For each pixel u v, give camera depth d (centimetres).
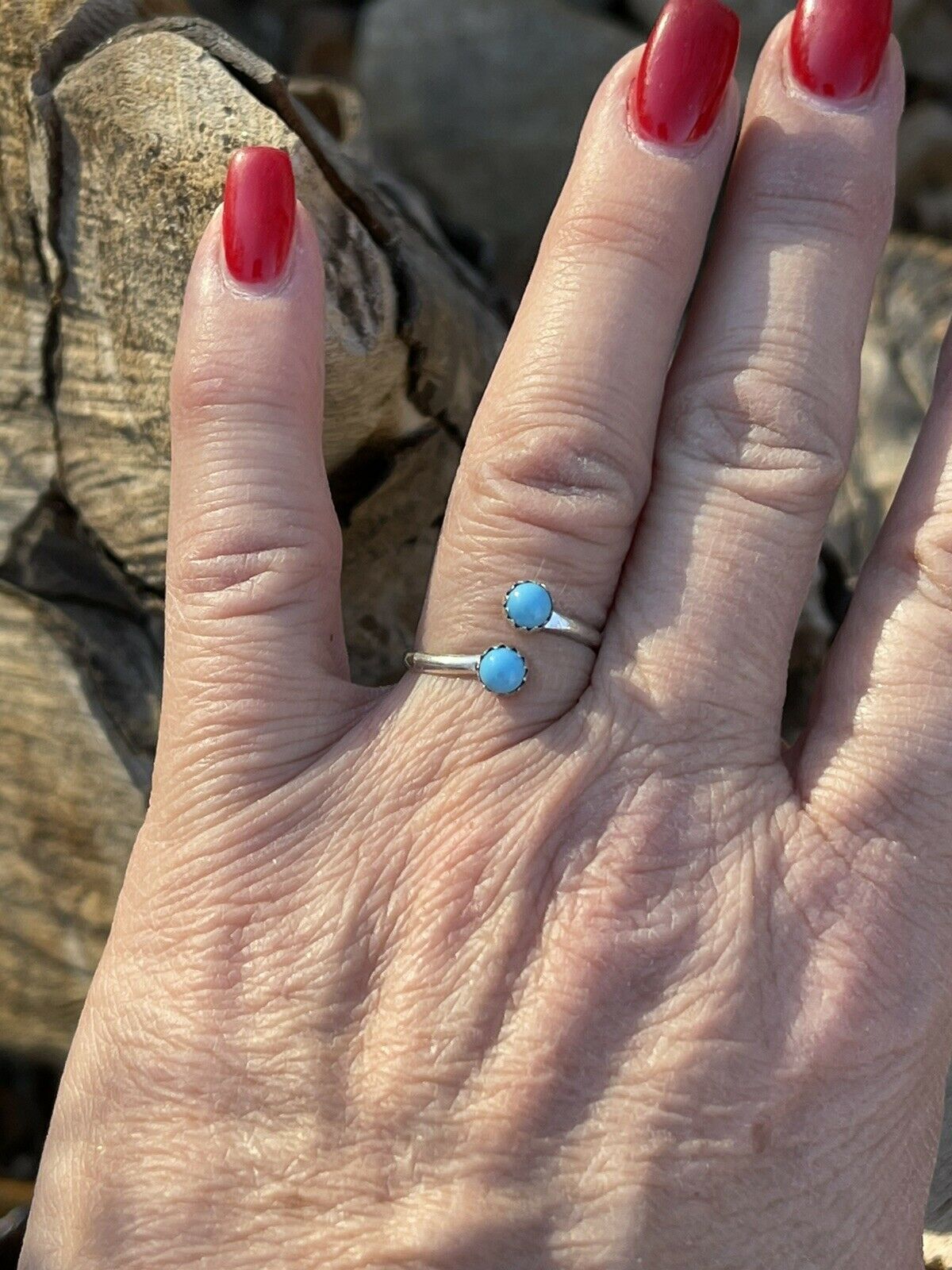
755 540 11
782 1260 10
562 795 11
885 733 11
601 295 11
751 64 23
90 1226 11
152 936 11
